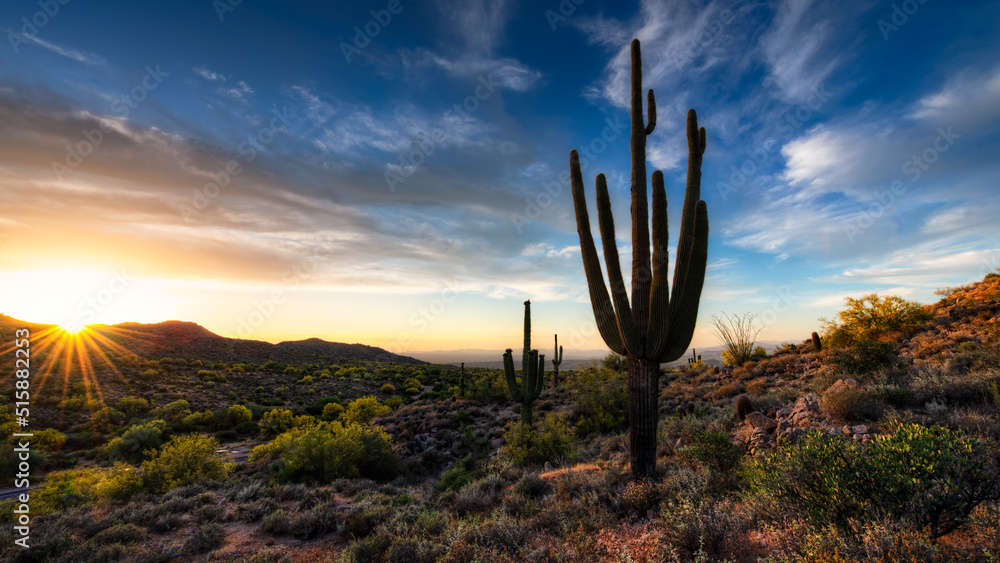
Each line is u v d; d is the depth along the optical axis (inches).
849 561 105.7
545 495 312.0
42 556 244.7
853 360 454.6
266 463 643.5
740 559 141.1
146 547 269.3
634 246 290.8
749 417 371.9
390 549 217.3
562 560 173.0
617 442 479.8
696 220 280.1
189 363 2281.0
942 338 554.3
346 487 446.0
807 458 153.6
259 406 1520.7
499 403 1122.7
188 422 1272.1
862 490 135.9
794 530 133.3
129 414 1290.6
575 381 905.5
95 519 319.6
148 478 467.2
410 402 1649.9
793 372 671.1
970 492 125.3
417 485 514.0
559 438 502.0
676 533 162.7
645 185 295.4
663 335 271.4
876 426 271.7
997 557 102.4
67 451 994.1
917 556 105.4
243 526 319.3
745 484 229.0
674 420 488.1
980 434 213.3
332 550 268.2
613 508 238.2
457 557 186.1
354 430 576.1
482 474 456.4
